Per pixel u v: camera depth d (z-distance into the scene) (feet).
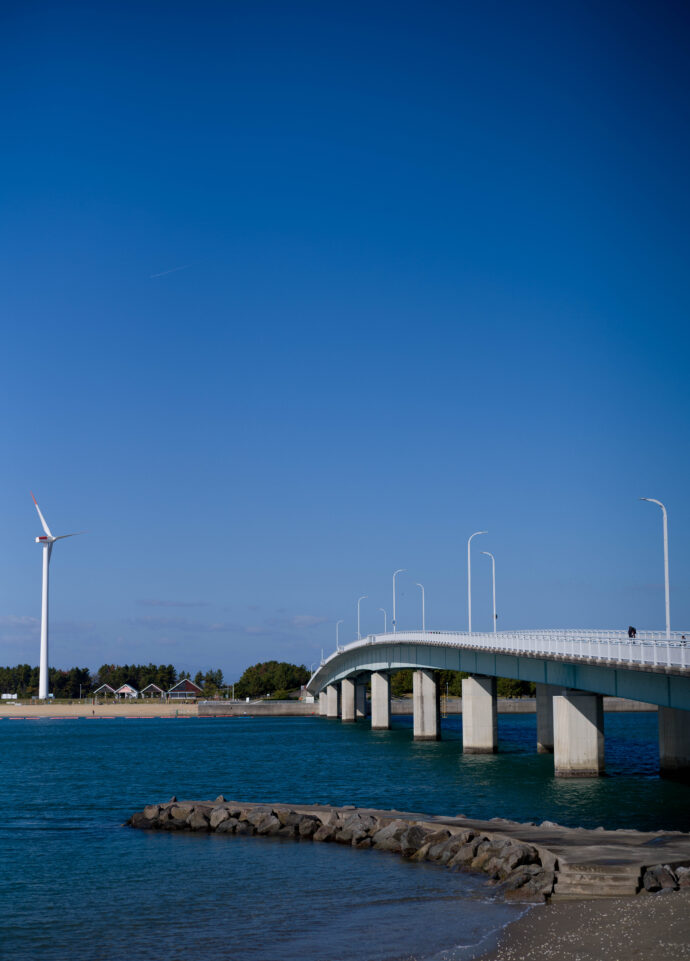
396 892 128.16
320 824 173.99
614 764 306.35
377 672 571.69
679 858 123.75
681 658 195.00
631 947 94.89
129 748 449.48
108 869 150.51
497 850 136.98
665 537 232.12
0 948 108.88
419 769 306.96
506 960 95.20
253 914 120.26
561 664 268.62
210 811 187.83
